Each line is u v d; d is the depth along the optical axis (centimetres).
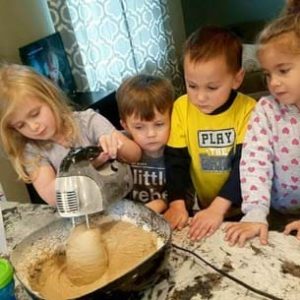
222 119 108
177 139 115
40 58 249
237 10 380
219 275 73
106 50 298
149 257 68
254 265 74
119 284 64
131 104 113
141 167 122
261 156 100
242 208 97
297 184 105
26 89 96
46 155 109
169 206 110
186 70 103
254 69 259
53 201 105
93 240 70
